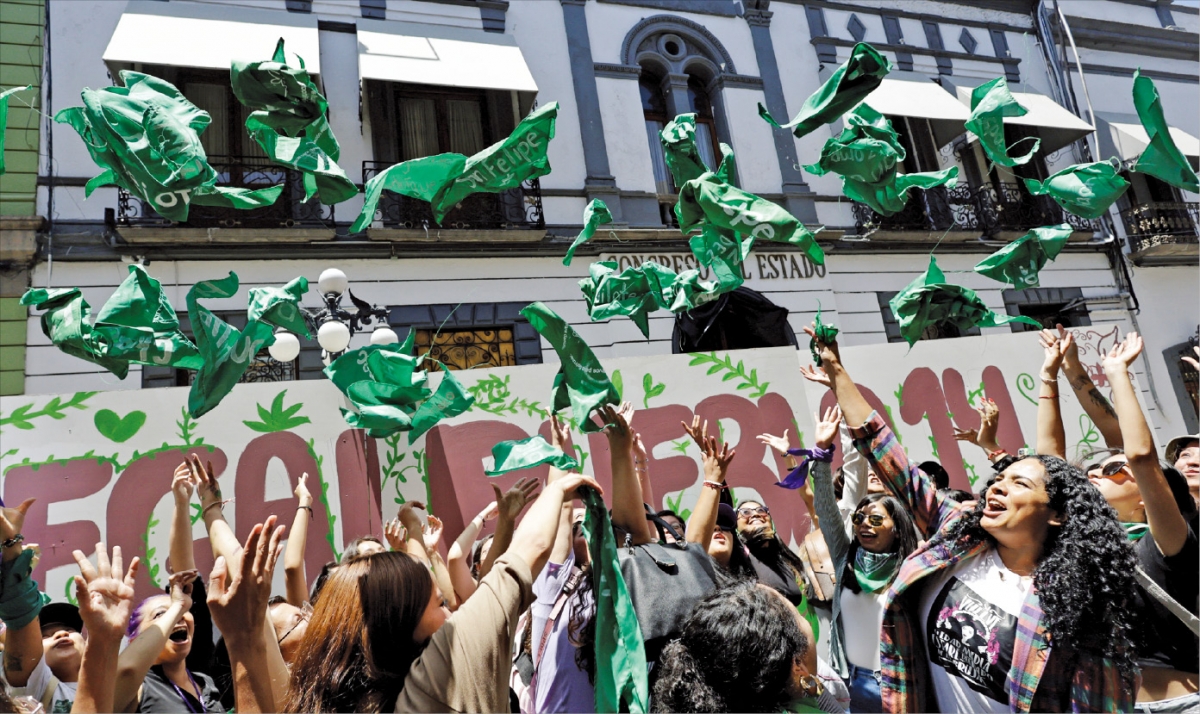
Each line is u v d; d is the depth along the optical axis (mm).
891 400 5363
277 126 2521
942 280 3080
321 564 4254
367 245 10047
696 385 4910
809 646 2402
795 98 12758
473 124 11203
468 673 1707
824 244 12070
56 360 8672
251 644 1822
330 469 4367
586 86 11586
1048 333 3277
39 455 4027
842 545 3277
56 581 3902
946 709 2387
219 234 9305
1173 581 2393
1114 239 13570
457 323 10211
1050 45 14133
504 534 2699
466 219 10477
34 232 8844
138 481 4121
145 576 4023
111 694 1853
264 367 9055
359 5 10805
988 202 12883
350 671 1790
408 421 2699
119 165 2375
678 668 1946
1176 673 2408
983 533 2400
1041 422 3205
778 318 11320
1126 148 13852
